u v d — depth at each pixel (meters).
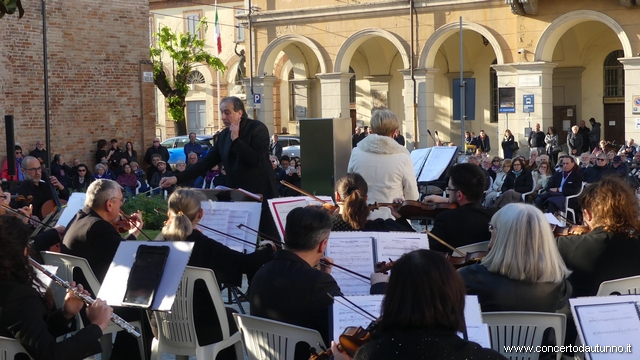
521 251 3.88
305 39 29.20
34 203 9.51
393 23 27.67
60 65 20.27
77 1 20.53
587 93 28.80
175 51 39.22
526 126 25.62
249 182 7.18
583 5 24.48
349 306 3.58
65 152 20.47
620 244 4.48
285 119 38.38
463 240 5.54
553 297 3.91
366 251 4.84
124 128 21.75
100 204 5.61
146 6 22.06
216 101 43.16
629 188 4.57
